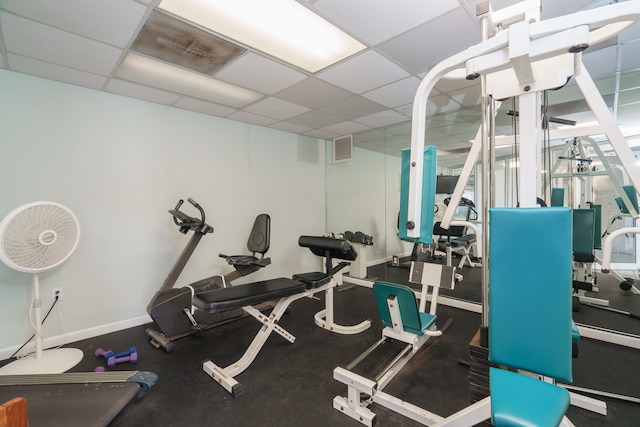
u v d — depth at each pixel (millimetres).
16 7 1553
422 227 1549
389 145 4277
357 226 4621
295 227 4426
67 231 2215
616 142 1333
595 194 2975
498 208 1044
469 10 1650
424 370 2119
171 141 3133
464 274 3889
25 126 2334
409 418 1636
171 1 1565
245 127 3791
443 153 3832
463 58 1099
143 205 2945
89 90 2629
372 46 2025
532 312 980
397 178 4238
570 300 922
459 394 1850
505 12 1326
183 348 2479
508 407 859
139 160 2918
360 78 2510
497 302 1041
